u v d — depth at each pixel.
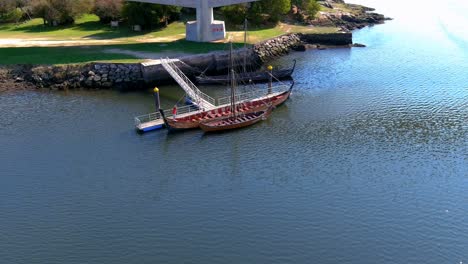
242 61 81.94
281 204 43.41
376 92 71.25
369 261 36.38
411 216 41.47
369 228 40.00
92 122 60.66
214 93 71.50
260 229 40.09
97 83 73.31
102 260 36.94
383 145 54.25
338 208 42.69
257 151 53.25
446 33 111.12
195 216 42.00
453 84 74.38
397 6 152.38
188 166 50.31
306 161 50.78
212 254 37.38
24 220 41.69
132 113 63.44
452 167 49.41
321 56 92.44
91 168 49.97
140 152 53.25
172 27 100.69
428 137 56.19
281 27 106.25
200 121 58.94
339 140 55.56
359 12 132.25
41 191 45.91
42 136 56.81
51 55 79.81
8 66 75.00
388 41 104.19
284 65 86.38
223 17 106.75
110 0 102.50
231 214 42.16
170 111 63.59
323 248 37.78
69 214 42.50
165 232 40.00
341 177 47.62
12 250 38.06
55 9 102.38
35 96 69.62
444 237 38.88
